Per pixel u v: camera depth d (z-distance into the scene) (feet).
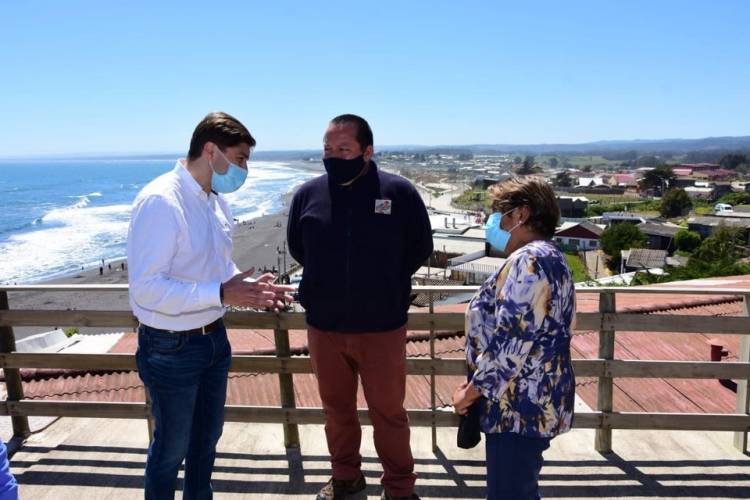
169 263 7.41
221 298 7.40
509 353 6.70
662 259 159.74
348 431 9.61
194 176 7.83
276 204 375.25
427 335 18.38
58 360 10.93
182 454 8.20
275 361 10.81
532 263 6.64
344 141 8.42
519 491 7.19
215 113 7.78
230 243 8.58
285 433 11.23
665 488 9.86
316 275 8.87
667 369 10.50
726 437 11.51
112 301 117.39
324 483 10.13
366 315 8.76
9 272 154.40
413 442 11.39
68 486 10.04
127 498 9.72
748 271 56.13
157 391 7.84
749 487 9.88
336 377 9.34
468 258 159.74
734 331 10.22
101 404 11.08
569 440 11.41
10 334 11.03
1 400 11.96
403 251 8.98
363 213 8.64
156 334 7.73
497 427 7.07
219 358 8.44
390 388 9.12
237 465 10.67
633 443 11.30
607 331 10.54
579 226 210.38
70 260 171.53
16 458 10.87
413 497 9.42
